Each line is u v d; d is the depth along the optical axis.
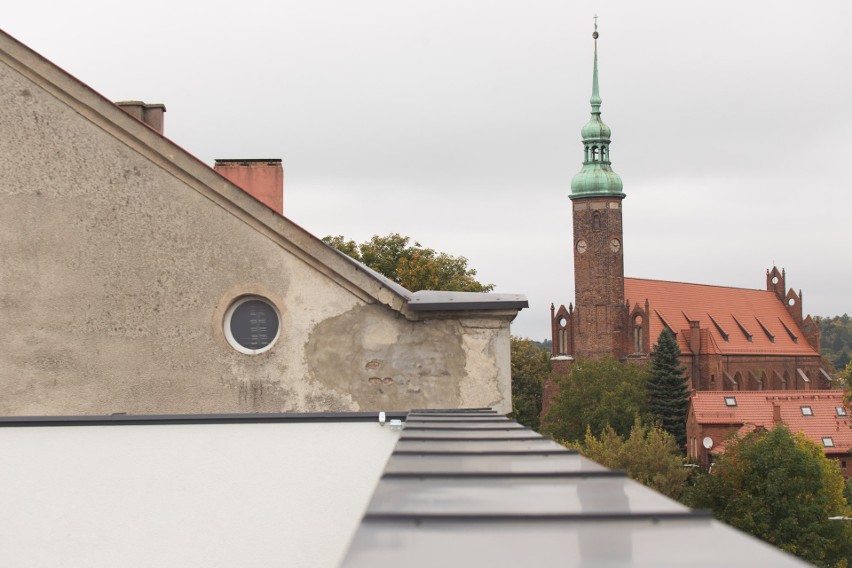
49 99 12.38
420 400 12.46
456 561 2.94
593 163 115.00
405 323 12.52
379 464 8.66
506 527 3.37
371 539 3.21
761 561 2.79
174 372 12.34
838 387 134.62
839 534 52.25
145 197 12.38
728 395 82.25
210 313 12.37
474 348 12.56
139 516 8.61
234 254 12.40
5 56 12.34
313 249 12.36
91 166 12.39
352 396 12.41
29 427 8.62
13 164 12.40
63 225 12.38
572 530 3.30
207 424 8.68
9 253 12.39
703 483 55.38
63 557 8.56
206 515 8.62
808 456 52.94
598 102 115.81
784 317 132.25
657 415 89.12
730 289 128.75
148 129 12.31
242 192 12.34
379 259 56.81
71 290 12.36
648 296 117.19
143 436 8.65
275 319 12.58
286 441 8.70
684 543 3.08
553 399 92.00
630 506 3.66
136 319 12.34
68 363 12.32
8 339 12.34
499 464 4.84
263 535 8.60
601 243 113.31
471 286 56.84
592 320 113.19
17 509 8.60
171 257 12.38
